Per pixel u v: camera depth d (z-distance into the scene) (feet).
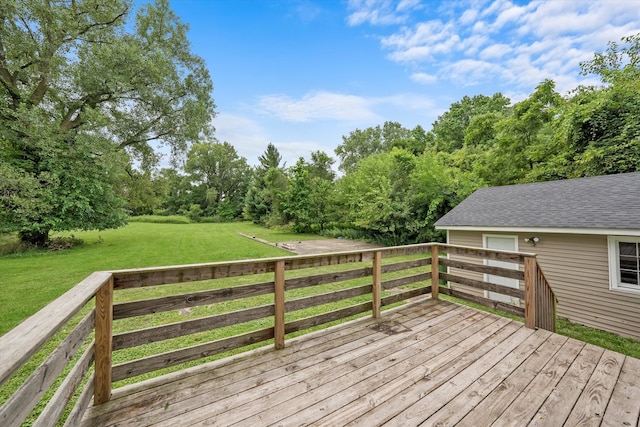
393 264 11.30
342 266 29.73
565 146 31.27
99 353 5.71
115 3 35.27
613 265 15.75
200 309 16.29
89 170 36.45
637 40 27.14
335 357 7.68
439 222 24.56
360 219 44.68
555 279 18.04
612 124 27.14
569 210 18.15
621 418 5.37
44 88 34.53
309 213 62.75
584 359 7.57
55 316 3.38
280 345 8.15
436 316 10.67
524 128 37.37
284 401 5.86
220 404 5.75
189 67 45.37
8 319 14.06
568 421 5.30
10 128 30.78
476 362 7.43
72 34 32.76
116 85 35.37
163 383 6.42
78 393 7.79
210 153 122.83
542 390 6.25
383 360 7.53
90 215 37.45
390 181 43.32
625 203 16.33
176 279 6.74
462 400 5.91
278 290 8.20
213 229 73.05
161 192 57.88
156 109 43.39
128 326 13.75
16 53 31.35
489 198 25.36
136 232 62.03
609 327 15.88
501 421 5.30
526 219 19.27
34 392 2.89
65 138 34.96
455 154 56.03
